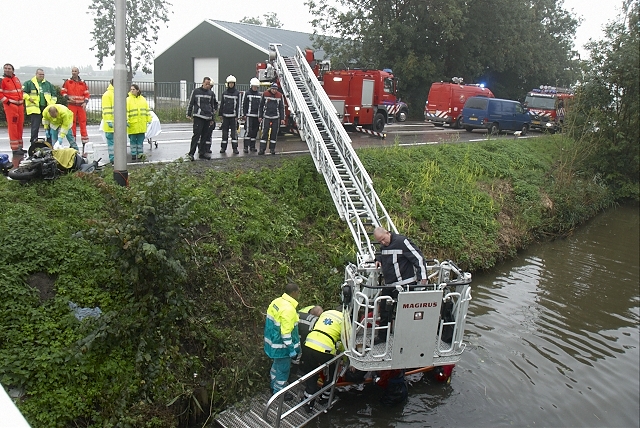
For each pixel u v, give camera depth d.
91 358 5.81
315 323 7.18
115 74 8.04
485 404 7.30
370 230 10.09
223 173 10.32
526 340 9.20
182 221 6.43
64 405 5.39
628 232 17.02
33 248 6.40
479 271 12.41
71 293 6.25
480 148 18.27
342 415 6.86
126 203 6.55
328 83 19.12
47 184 7.86
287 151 14.12
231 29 39.28
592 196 18.75
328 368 6.88
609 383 7.98
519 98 44.16
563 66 46.75
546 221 15.85
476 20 36.12
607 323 10.06
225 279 7.71
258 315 7.62
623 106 20.67
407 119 35.38
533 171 17.92
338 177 10.18
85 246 6.77
